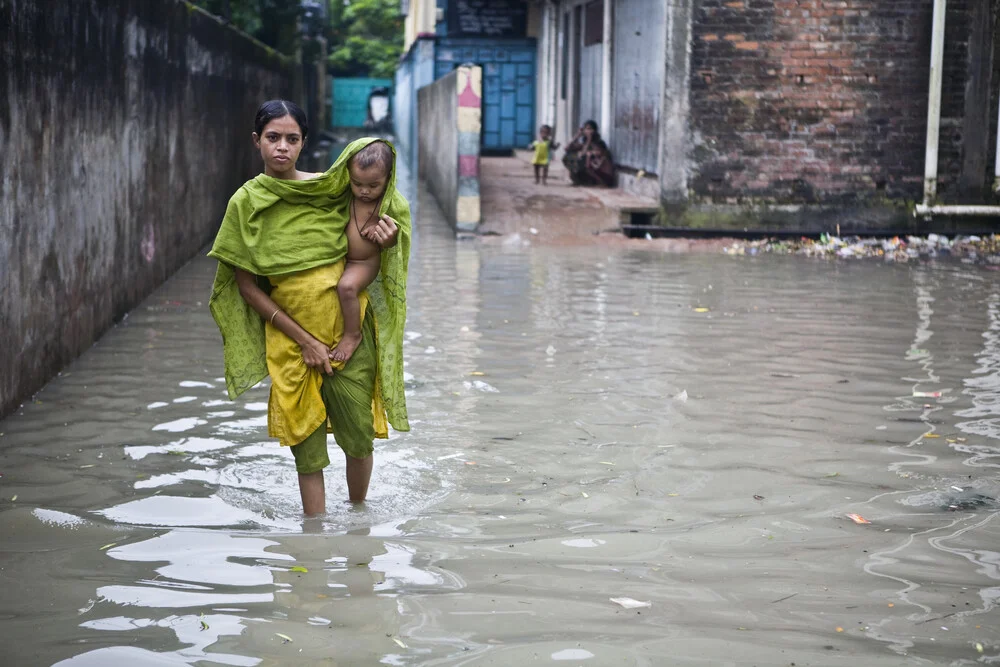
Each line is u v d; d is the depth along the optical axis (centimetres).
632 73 1716
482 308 941
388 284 431
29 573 375
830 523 431
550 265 1236
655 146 1568
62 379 665
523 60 2648
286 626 333
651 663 309
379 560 389
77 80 714
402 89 3991
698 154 1494
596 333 830
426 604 350
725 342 798
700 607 348
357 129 4741
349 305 419
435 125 2086
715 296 1012
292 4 2272
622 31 1795
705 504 455
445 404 618
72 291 709
